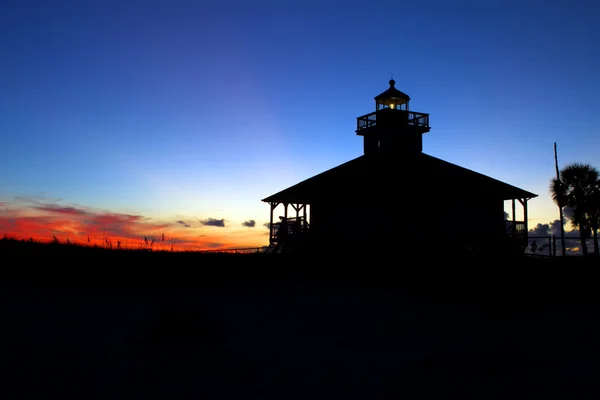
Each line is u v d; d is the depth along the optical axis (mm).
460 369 9000
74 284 17750
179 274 19734
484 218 31938
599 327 12273
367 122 37688
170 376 8516
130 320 12438
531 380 8414
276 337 11219
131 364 9102
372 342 10891
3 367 8930
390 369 9000
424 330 11945
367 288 17828
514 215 31922
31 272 19609
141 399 7551
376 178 29688
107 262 21203
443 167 32875
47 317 12797
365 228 29859
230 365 9125
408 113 36719
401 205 28906
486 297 15469
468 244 28125
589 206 37812
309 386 8141
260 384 8242
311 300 15766
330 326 12305
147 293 16594
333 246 29906
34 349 10000
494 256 23562
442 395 7801
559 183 39125
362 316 13469
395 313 13906
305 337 11219
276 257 23266
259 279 19469
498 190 31000
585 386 8109
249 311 13930
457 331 11922
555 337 11305
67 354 9656
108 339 10711
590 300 15336
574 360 9508
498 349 10312
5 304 14500
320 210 33312
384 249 26969
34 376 8492
